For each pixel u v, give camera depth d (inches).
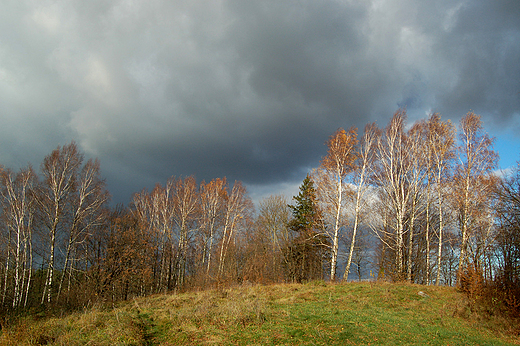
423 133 1003.9
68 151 1031.6
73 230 1039.0
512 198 711.1
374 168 1032.2
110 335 394.0
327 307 567.8
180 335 405.1
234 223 1498.5
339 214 991.6
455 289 658.2
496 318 492.7
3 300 904.3
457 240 1010.1
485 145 890.7
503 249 706.2
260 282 1294.3
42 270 1218.0
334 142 1029.2
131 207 1595.7
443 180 942.4
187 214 1461.6
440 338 400.5
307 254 1422.2
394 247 1008.9
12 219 998.4
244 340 384.5
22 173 1018.7
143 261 1294.3
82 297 874.8
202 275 1242.0
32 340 390.0
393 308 570.6
